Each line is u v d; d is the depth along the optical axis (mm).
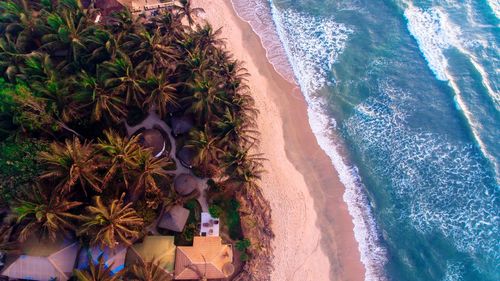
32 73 26766
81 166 23062
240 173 26438
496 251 32500
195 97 27891
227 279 28578
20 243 24125
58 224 22906
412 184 35000
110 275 24250
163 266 26328
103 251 24750
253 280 29422
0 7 29562
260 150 34688
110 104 26766
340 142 36781
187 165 30656
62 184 22750
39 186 22234
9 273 24109
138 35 28891
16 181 22484
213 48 31922
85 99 26094
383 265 32406
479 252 32438
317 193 34375
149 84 27297
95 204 23812
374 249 32875
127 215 24234
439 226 33375
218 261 27734
